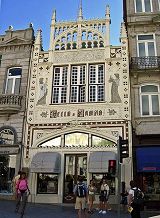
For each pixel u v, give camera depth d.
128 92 20.70
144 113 20.41
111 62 21.77
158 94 20.64
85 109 20.81
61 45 23.22
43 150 20.44
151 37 22.48
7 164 20.55
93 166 18.64
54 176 20.03
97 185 19.12
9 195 19.66
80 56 22.45
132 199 10.53
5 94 21.84
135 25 22.83
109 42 22.42
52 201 19.39
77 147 20.09
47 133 20.75
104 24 23.22
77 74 22.16
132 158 19.16
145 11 23.38
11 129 21.19
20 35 23.92
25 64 22.89
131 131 19.70
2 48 23.92
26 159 20.34
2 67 23.30
